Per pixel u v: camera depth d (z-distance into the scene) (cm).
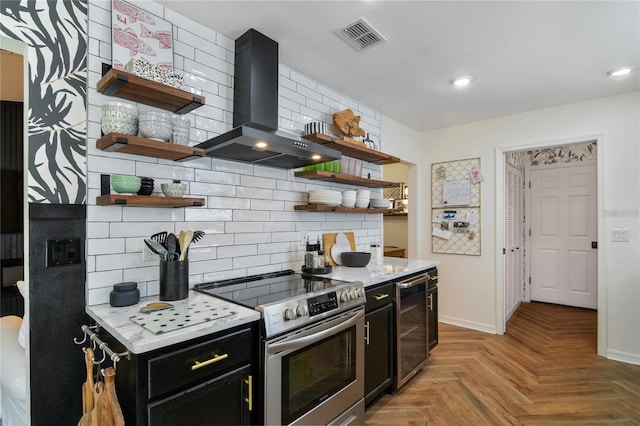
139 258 159
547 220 477
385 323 222
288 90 240
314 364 160
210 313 133
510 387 241
